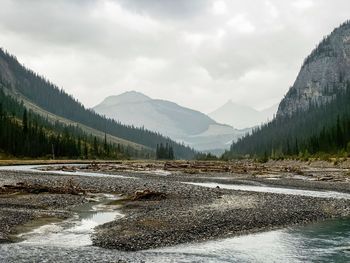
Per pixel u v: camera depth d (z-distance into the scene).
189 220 31.64
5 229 28.64
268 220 33.00
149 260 22.12
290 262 22.34
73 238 26.75
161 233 27.83
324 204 40.91
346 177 73.56
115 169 103.00
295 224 32.41
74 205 39.75
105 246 24.73
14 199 41.41
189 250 24.52
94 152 184.88
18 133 143.62
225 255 23.62
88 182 57.09
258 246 25.72
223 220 32.09
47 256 22.30
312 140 145.75
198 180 71.81
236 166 118.44
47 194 45.50
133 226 29.61
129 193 47.78
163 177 77.12
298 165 120.81
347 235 28.83
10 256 22.23
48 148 154.12
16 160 128.50
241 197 44.62
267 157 164.62
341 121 157.62
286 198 44.34
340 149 126.31
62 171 91.12
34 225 30.44
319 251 24.64
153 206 38.84
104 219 33.19
